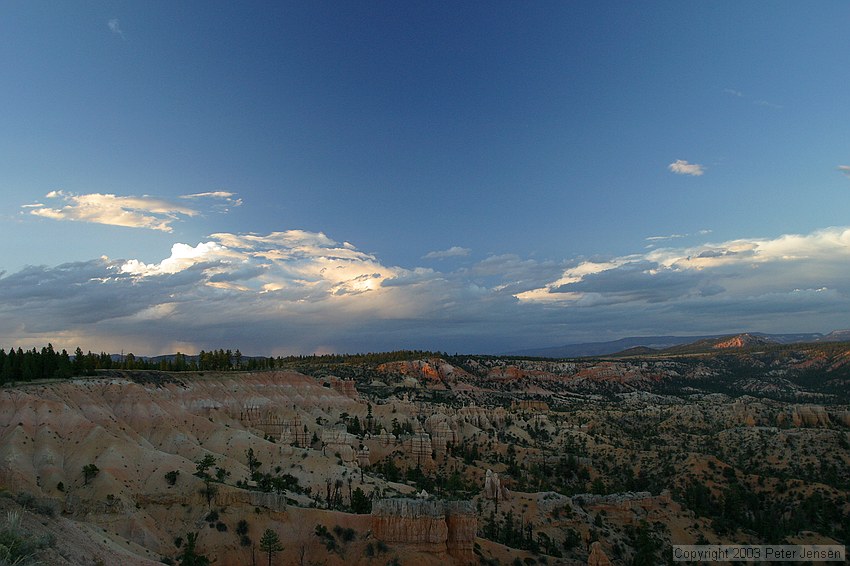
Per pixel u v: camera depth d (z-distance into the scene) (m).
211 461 115.81
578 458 176.50
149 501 101.62
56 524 64.88
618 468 170.75
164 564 79.44
